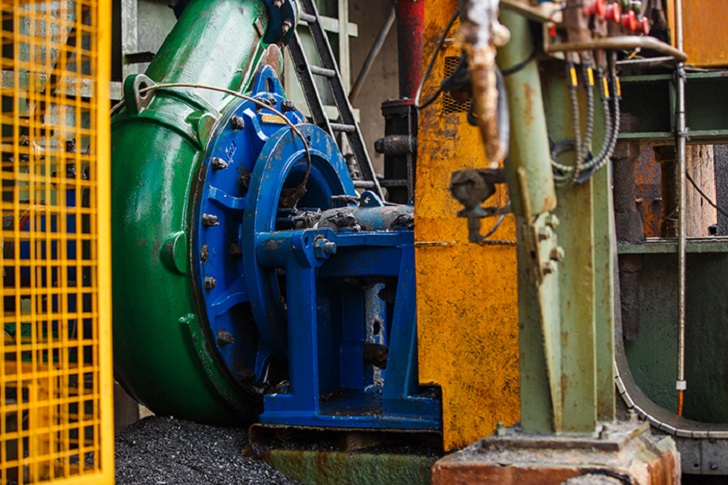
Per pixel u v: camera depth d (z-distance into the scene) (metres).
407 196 7.96
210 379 5.79
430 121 5.09
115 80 8.12
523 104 3.40
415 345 5.19
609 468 3.45
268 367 6.18
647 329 5.17
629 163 5.00
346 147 10.51
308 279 5.45
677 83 4.68
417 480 5.04
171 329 5.60
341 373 5.92
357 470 5.18
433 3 5.17
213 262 5.76
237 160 6.00
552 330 3.73
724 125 4.83
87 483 4.13
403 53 8.49
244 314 6.03
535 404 3.78
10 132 4.95
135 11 8.19
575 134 3.50
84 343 4.20
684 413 5.14
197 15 6.44
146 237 5.52
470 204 3.57
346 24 10.72
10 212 5.26
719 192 8.30
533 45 3.42
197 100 5.89
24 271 5.36
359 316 5.93
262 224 5.81
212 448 5.59
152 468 5.21
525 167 3.43
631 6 3.73
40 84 4.89
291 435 5.52
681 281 4.69
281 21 6.92
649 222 7.43
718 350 5.05
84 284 5.41
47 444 4.20
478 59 3.08
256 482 5.18
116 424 7.65
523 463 3.57
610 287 3.98
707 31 4.73
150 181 5.58
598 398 4.00
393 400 5.18
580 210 3.74
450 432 4.98
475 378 4.93
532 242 3.47
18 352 4.09
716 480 4.89
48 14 4.44
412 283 5.26
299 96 10.11
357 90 10.95
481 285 4.91
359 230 5.82
